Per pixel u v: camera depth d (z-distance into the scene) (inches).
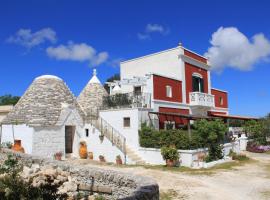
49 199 393.1
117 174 438.9
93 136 1087.0
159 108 1118.4
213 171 807.7
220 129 976.3
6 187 368.2
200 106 1327.5
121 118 1061.8
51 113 1093.1
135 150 1007.0
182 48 1280.8
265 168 866.8
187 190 589.9
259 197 560.1
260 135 1453.0
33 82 1232.2
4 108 1737.2
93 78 1417.3
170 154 884.6
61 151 1070.4
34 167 532.7
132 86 1213.7
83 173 484.4
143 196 317.7
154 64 1332.4
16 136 1080.2
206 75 1470.2
